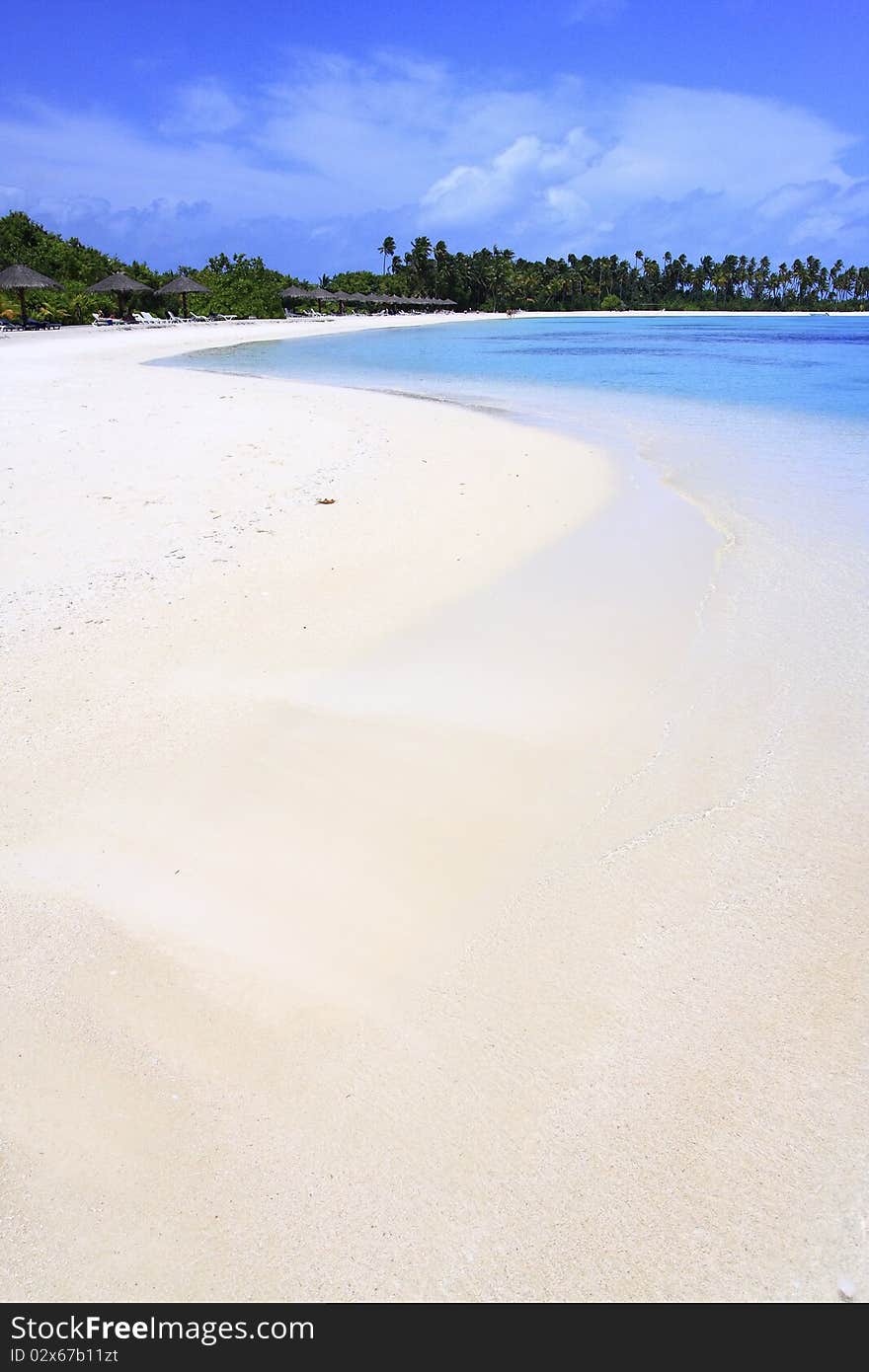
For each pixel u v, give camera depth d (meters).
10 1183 2.86
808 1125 3.08
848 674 6.53
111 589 7.89
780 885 4.32
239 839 4.56
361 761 5.29
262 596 7.81
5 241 54.78
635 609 7.77
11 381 22.75
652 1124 3.08
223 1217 2.78
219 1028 3.44
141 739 5.49
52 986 3.62
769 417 19.52
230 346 48.59
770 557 9.18
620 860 4.48
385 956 3.81
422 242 120.12
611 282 143.88
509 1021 3.50
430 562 8.86
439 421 18.28
